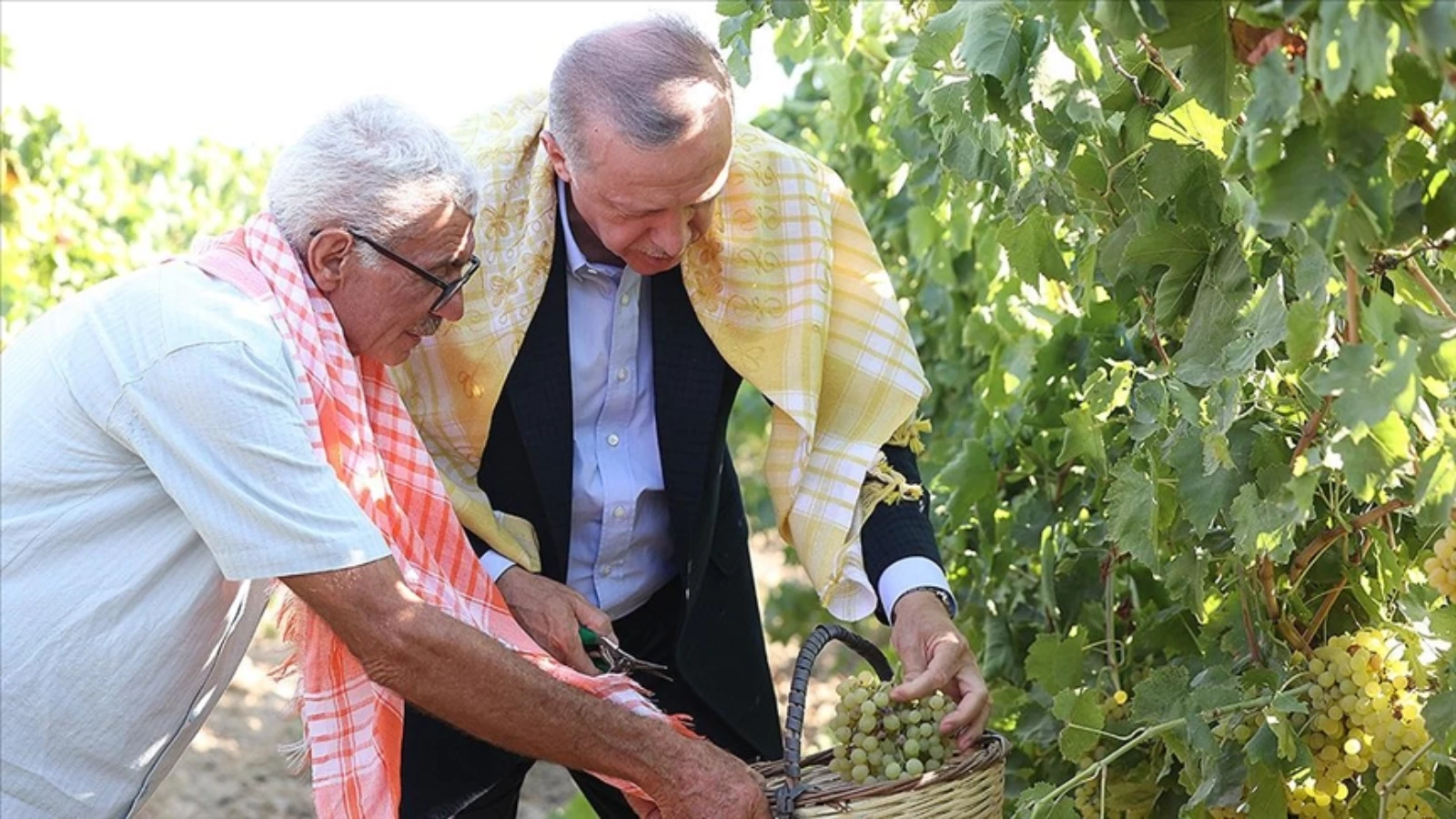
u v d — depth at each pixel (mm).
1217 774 2377
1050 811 2461
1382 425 1863
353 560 2221
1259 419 2330
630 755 2352
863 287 2791
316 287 2365
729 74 2635
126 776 2328
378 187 2307
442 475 2736
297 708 2615
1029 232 2773
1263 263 2252
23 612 2234
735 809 2350
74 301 2316
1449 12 1629
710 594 2938
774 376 2713
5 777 2252
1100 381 2648
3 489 2246
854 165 5164
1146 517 2438
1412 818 2232
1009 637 3525
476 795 2869
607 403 2748
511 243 2672
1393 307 1800
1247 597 2504
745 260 2705
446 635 2266
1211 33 1835
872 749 2404
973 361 4586
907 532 2768
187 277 2277
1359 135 1732
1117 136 2410
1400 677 2275
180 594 2279
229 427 2182
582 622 2684
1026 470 3564
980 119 2557
